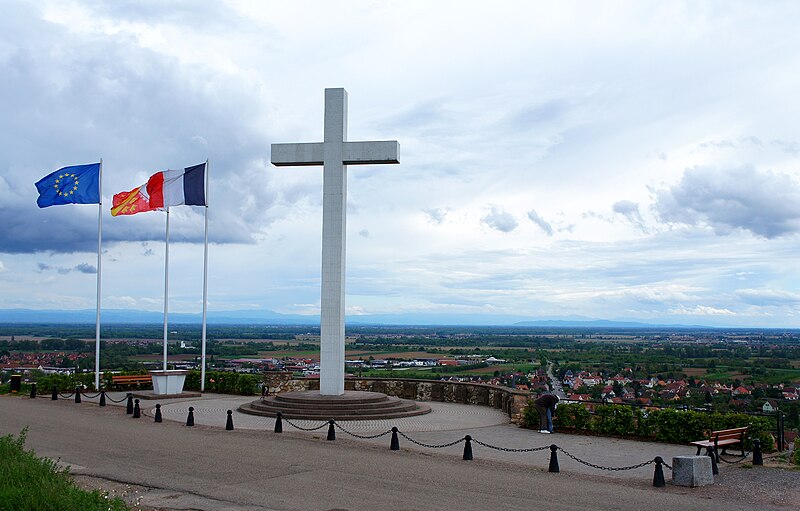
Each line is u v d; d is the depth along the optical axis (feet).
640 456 61.21
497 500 44.24
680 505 43.86
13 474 39.40
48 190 113.50
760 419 64.85
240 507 41.60
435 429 76.02
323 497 44.11
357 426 77.41
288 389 107.34
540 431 74.38
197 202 112.88
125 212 114.11
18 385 111.65
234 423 78.28
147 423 77.51
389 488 46.93
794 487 49.26
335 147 89.45
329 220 89.40
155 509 40.98
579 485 49.29
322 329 89.30
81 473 50.29
